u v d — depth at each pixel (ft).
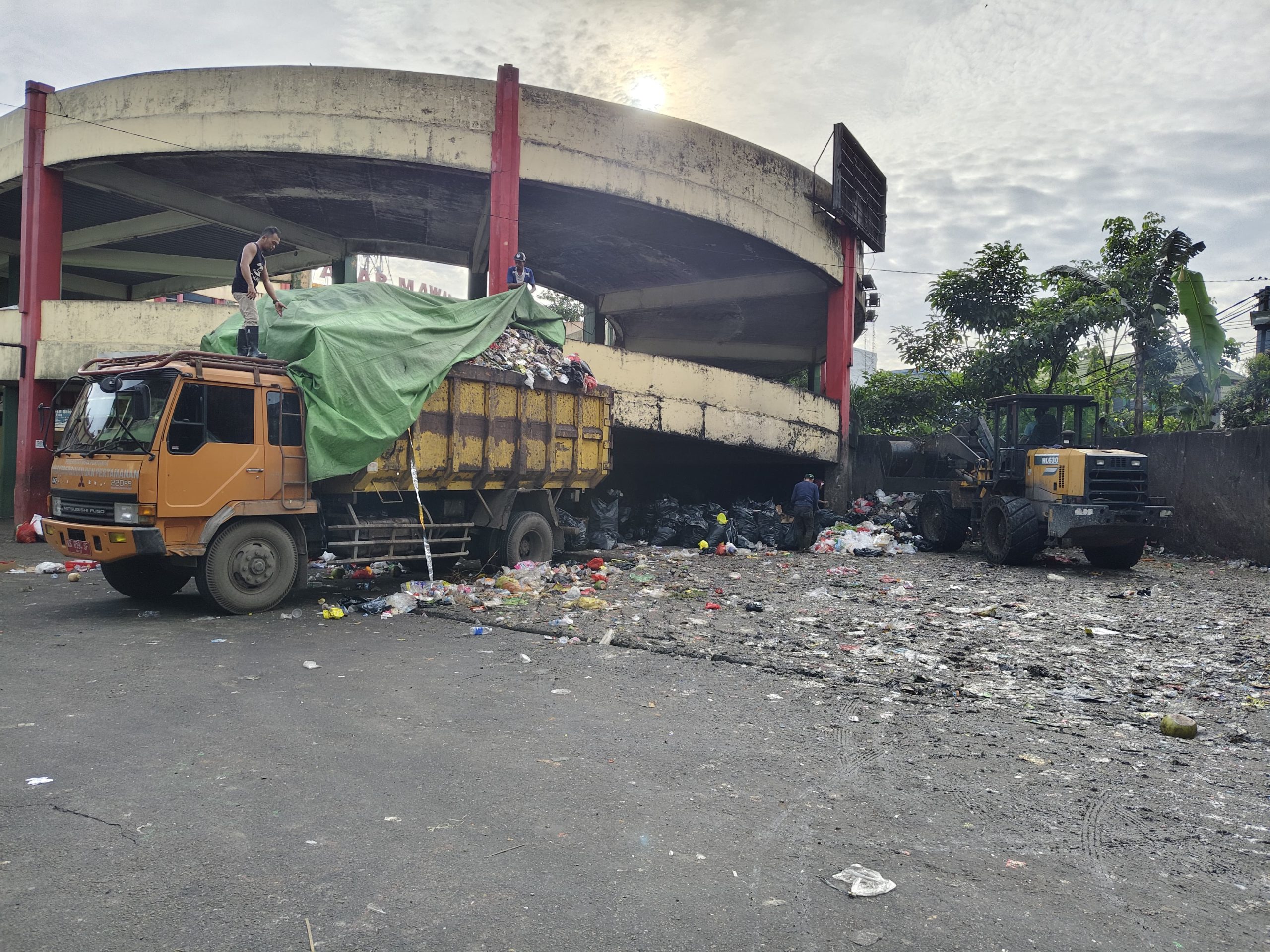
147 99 49.44
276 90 48.80
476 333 35.50
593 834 11.44
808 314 85.40
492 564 36.32
